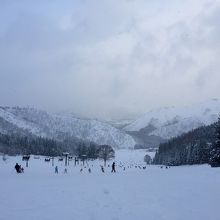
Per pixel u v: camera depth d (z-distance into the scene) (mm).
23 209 18641
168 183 31469
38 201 21453
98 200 21703
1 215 16938
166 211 17766
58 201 21422
